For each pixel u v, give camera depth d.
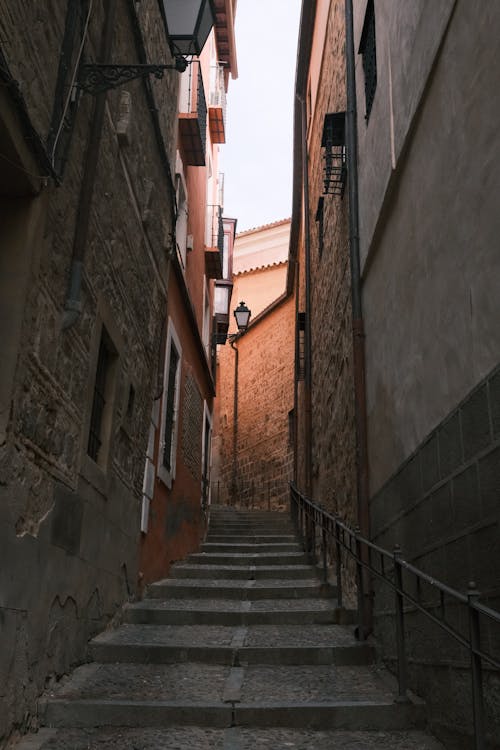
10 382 3.13
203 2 4.31
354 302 6.29
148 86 6.12
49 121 3.48
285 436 17.19
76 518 4.34
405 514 4.43
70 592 4.26
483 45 3.12
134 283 5.95
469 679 3.08
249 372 20.70
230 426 21.64
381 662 4.83
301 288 15.48
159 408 7.48
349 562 6.69
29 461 3.45
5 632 3.14
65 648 4.19
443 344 3.70
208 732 3.61
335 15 9.25
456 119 3.52
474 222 3.22
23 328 3.24
